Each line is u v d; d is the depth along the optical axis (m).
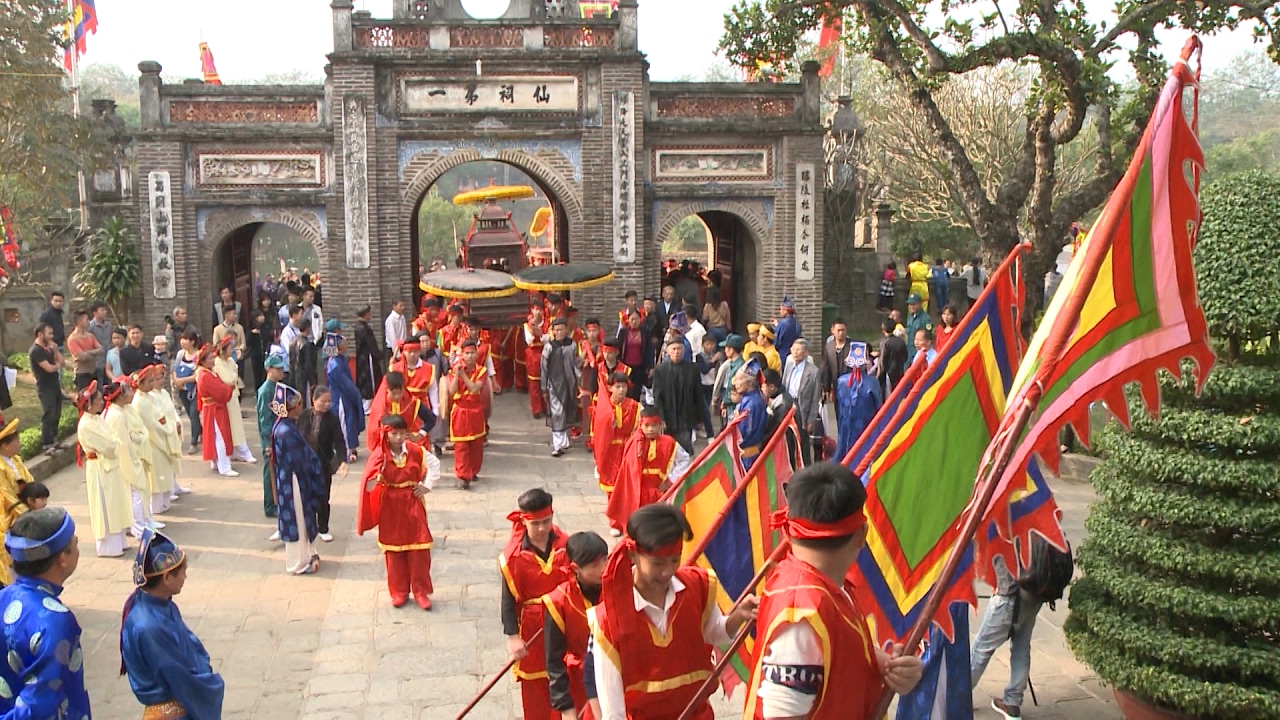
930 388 4.98
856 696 3.52
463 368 14.59
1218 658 6.48
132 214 22.59
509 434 18.02
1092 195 17.00
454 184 63.59
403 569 10.44
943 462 4.98
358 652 9.49
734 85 22.03
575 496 14.36
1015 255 5.28
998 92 32.22
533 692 6.96
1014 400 4.55
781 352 18.73
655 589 4.80
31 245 28.56
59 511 5.81
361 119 20.92
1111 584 6.93
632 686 4.82
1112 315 4.60
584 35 21.36
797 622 3.44
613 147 21.55
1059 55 15.72
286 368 18.20
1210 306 6.50
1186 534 6.75
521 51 21.12
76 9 25.86
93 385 11.90
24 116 22.11
